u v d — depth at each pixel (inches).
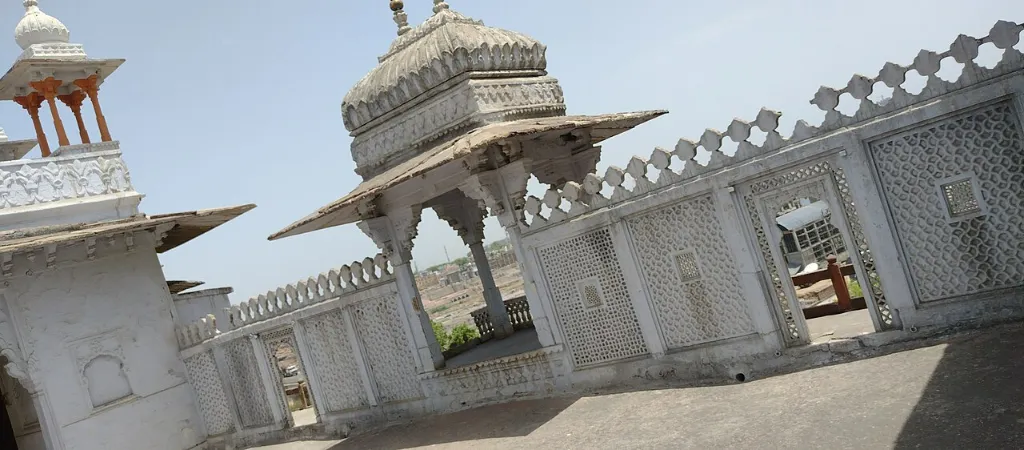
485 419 334.6
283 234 362.9
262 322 440.5
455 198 464.1
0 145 597.6
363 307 397.1
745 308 276.1
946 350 227.5
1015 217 223.3
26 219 453.1
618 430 260.2
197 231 541.6
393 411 395.2
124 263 483.8
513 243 334.3
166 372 488.4
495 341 458.9
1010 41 214.1
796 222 687.1
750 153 263.4
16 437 521.0
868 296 254.7
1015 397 181.0
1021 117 214.7
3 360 513.3
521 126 315.3
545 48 409.4
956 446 167.5
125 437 460.1
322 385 424.8
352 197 341.7
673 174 283.0
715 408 251.4
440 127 360.8
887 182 243.6
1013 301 226.8
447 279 1883.6
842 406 213.2
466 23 387.9
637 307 305.0
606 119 356.5
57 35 501.7
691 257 287.1
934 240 238.8
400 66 373.4
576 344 329.1
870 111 241.0
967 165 228.7
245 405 466.0
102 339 463.8
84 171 483.8
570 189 313.6
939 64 227.1
